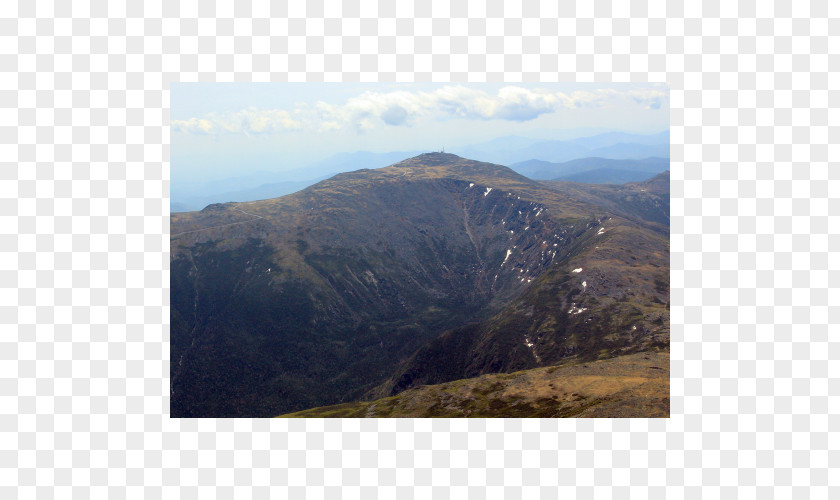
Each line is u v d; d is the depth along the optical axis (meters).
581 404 104.94
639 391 102.88
